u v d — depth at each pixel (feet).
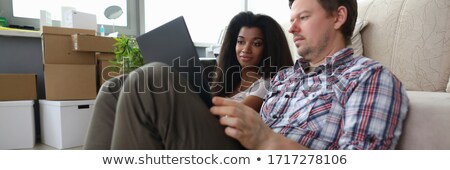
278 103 3.19
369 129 2.23
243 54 4.02
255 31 4.00
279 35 4.05
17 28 7.25
